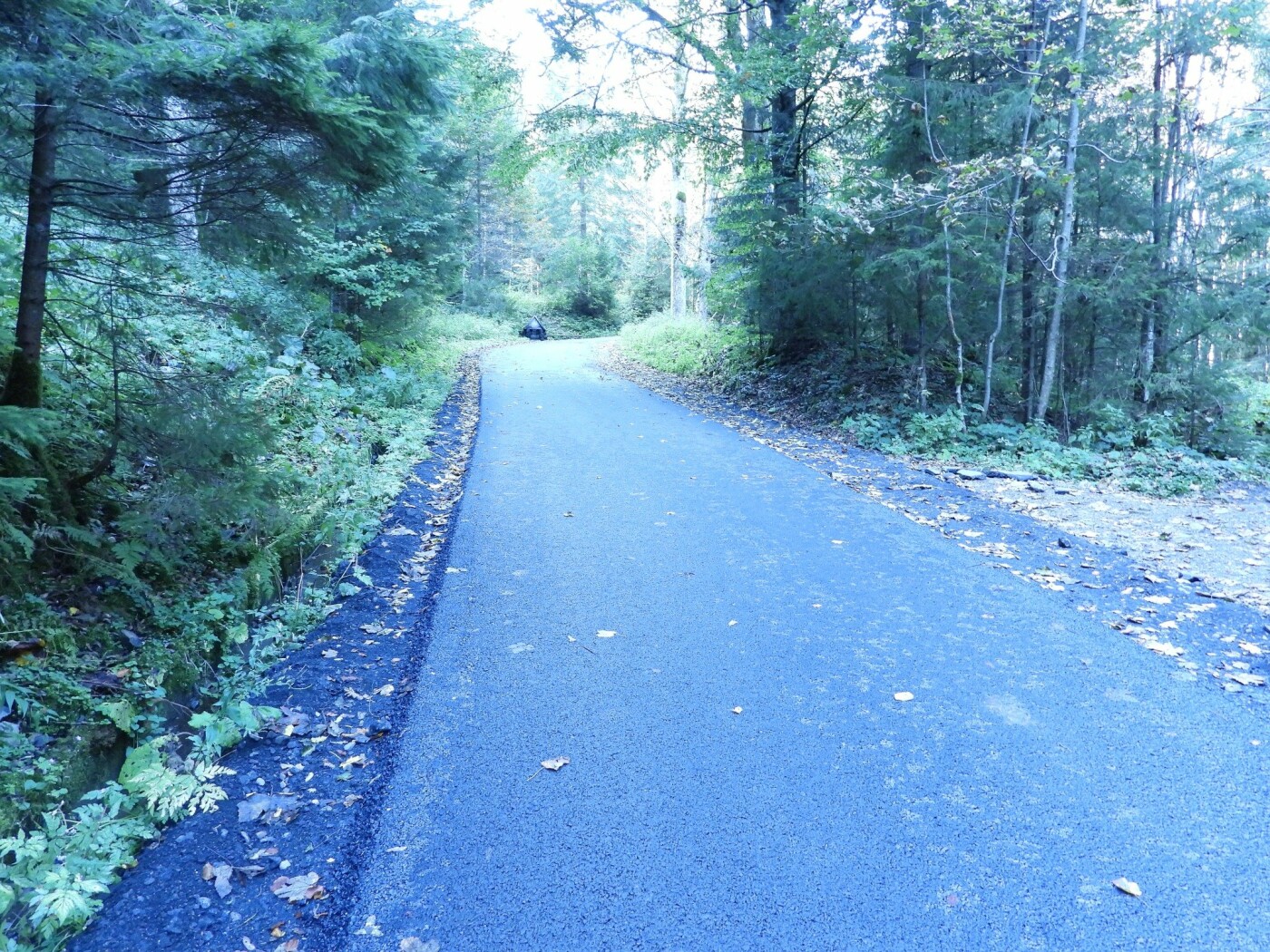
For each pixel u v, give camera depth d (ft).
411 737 11.80
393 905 8.45
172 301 16.30
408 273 40.98
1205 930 8.00
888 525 22.88
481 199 117.50
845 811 9.98
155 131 12.54
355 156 13.91
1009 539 21.80
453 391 53.01
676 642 15.05
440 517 24.04
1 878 8.00
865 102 45.03
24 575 12.12
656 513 23.94
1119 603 17.07
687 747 11.51
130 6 12.46
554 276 151.53
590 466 30.55
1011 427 37.93
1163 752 11.28
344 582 17.87
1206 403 40.27
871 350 48.52
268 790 10.53
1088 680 13.48
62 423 13.58
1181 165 38.81
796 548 20.71
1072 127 34.91
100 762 10.24
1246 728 11.91
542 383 59.16
